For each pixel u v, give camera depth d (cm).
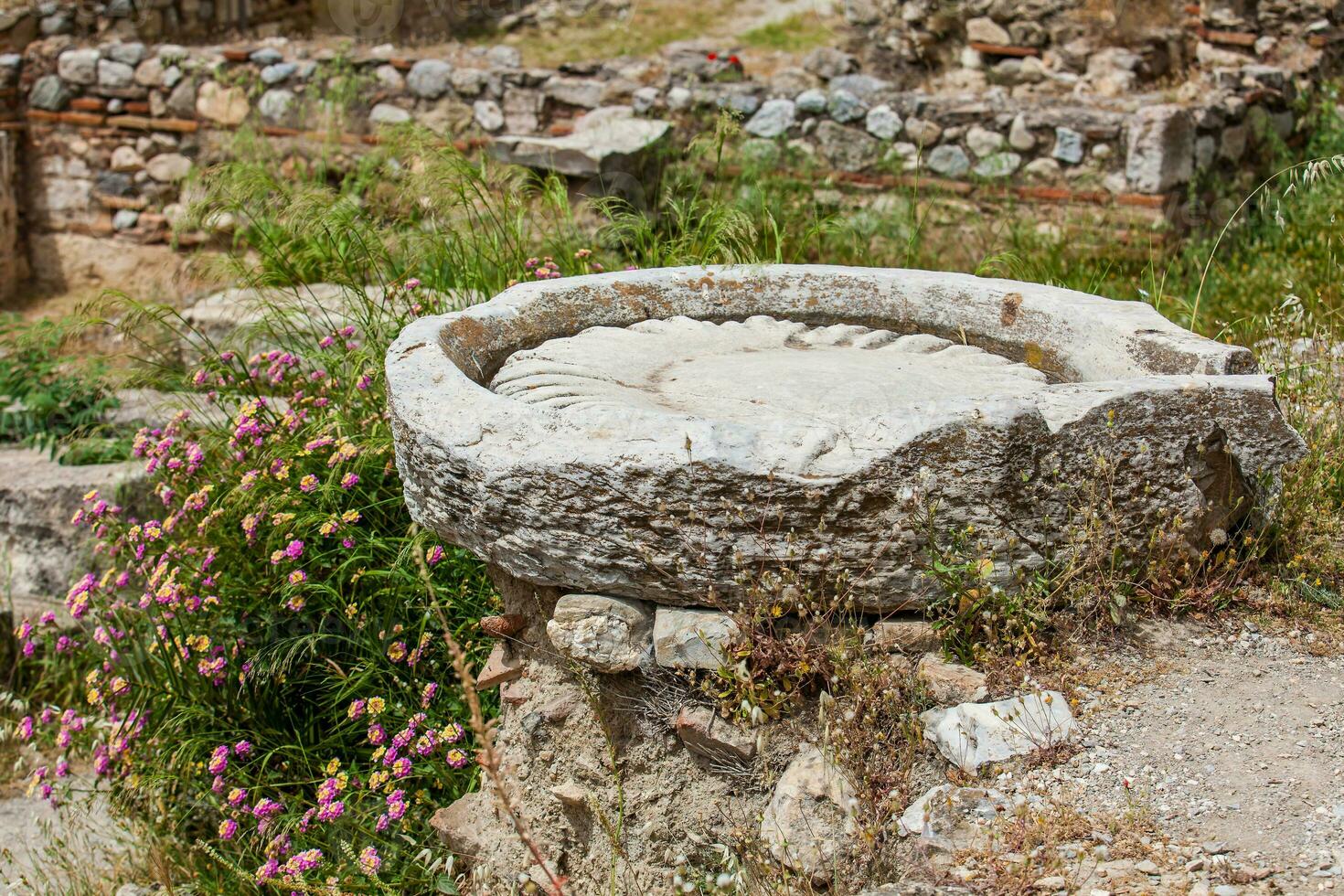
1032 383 310
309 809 348
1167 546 280
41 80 844
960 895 226
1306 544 309
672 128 718
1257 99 732
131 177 841
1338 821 227
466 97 784
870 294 375
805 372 314
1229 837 228
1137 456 270
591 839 299
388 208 520
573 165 655
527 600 309
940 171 698
